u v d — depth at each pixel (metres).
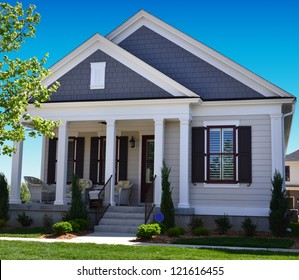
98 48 17.16
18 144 17.06
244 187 15.81
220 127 16.30
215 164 16.19
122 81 16.75
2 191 16.06
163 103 15.98
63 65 17.33
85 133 19.52
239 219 15.61
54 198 18.38
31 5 12.09
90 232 14.40
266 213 15.48
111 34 18.28
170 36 17.67
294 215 17.30
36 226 16.16
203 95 16.84
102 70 17.00
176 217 15.40
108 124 16.44
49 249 10.23
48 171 19.50
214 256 9.55
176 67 17.36
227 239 13.02
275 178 14.55
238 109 16.20
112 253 9.78
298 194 39.47
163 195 14.60
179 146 16.48
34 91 11.86
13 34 11.79
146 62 17.75
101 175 19.11
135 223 14.72
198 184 16.19
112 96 16.73
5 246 10.66
